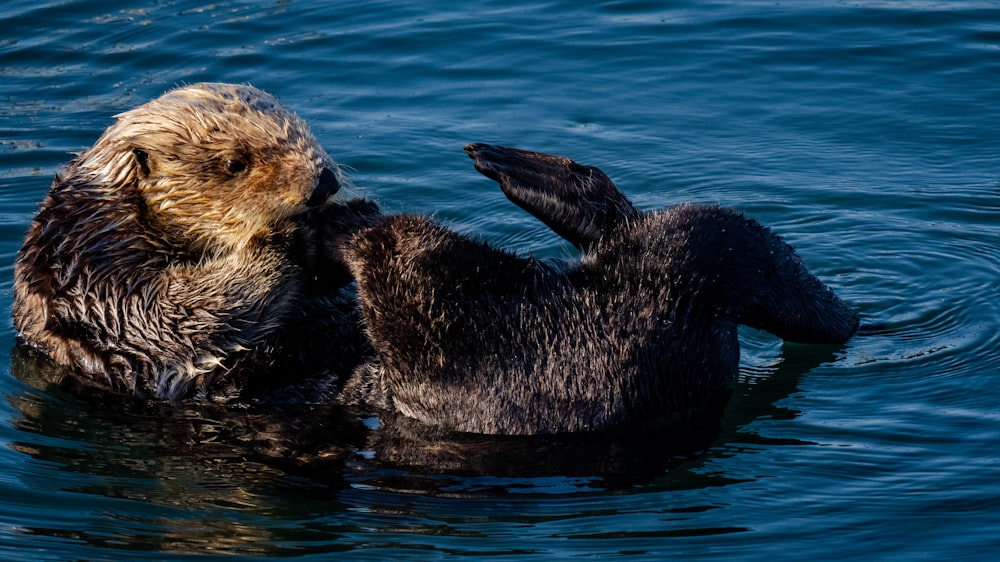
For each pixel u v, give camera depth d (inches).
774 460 775.1
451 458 768.3
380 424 795.4
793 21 1576.0
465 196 1197.1
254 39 1541.6
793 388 874.8
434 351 761.6
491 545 692.1
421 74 1461.6
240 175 802.2
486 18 1612.9
